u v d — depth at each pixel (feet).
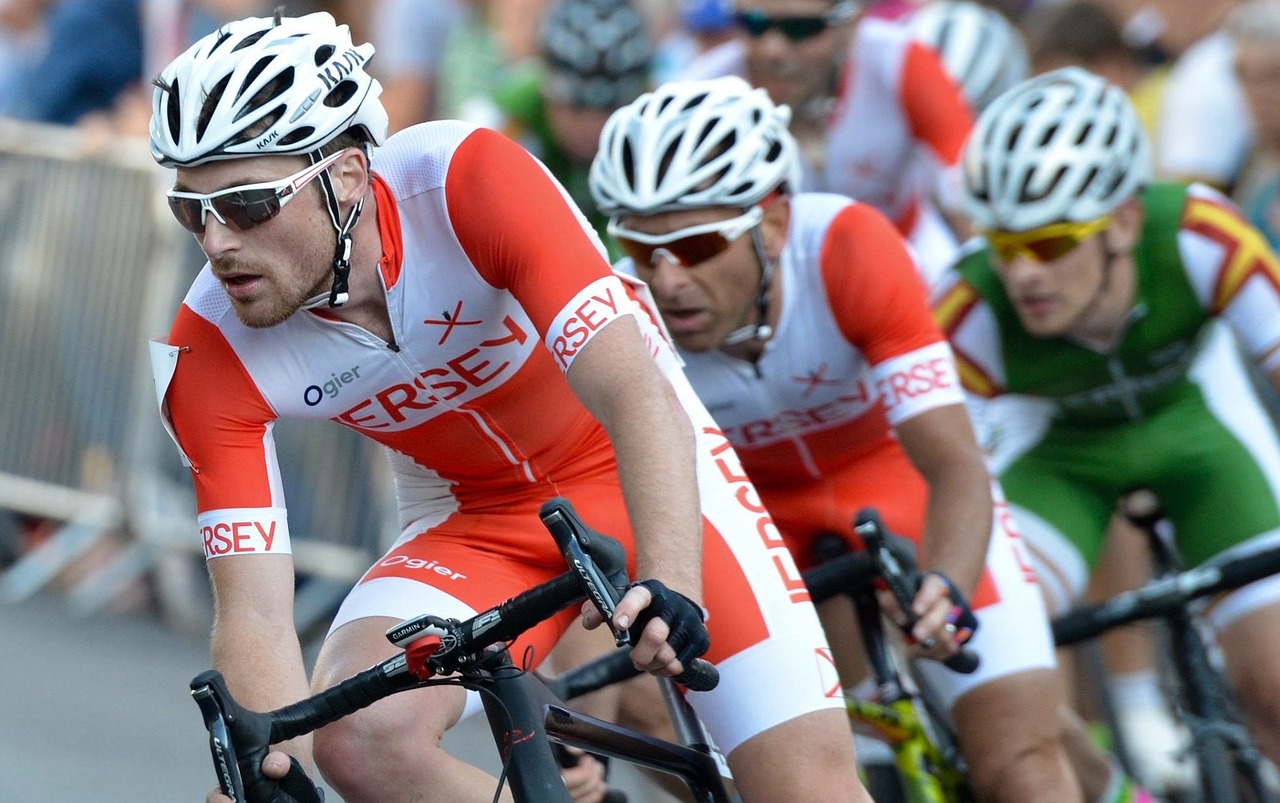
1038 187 35.50
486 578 26.73
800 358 32.83
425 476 28.55
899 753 30.09
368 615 25.45
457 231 24.73
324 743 23.90
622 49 49.08
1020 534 39.68
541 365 26.94
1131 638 44.91
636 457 22.48
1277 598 36.22
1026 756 32.27
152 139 22.99
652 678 33.19
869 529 27.86
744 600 26.63
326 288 24.16
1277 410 47.32
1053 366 38.63
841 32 47.32
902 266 31.89
